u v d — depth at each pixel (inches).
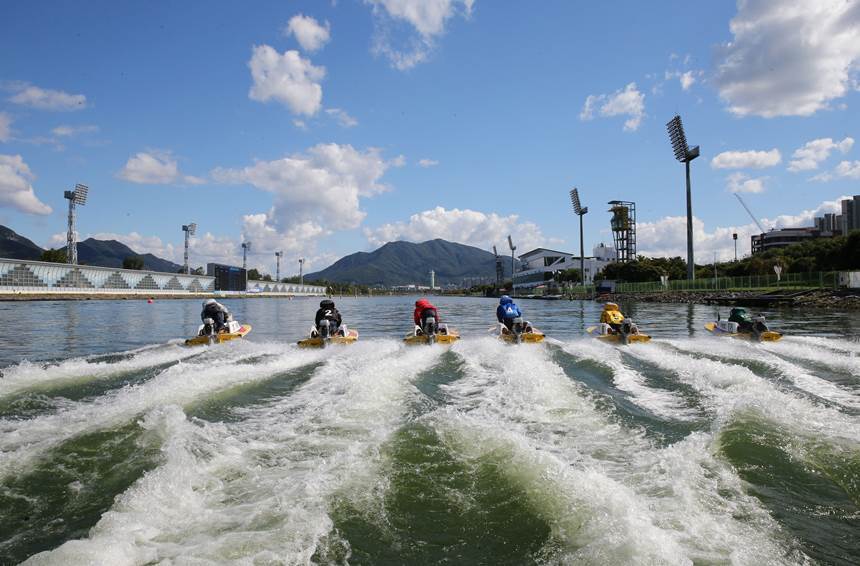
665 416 282.7
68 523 170.4
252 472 205.2
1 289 2662.4
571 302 2714.1
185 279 4365.2
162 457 219.0
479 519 168.6
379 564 144.9
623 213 4328.3
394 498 182.4
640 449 229.6
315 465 211.9
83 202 3452.3
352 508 175.5
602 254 5349.4
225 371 406.0
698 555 143.9
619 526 155.1
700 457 213.8
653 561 136.8
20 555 152.1
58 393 348.5
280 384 377.7
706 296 2100.1
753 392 322.7
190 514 169.9
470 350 561.3
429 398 332.5
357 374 392.2
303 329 999.0
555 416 282.4
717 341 621.9
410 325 1114.1
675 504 173.5
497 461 208.5
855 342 594.6
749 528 159.9
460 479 195.6
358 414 288.2
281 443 240.1
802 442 225.6
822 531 159.5
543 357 505.0
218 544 150.4
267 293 5639.8
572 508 168.9
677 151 2689.5
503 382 379.2
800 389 346.9
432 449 223.1
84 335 813.9
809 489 186.7
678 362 442.0
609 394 336.8
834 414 264.7
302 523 163.2
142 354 547.5
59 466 211.8
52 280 3038.9
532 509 171.8
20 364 459.8
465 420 258.1
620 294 3056.1
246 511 171.8
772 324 879.7
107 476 203.3
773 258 2972.4
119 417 270.1
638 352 528.1
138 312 1573.6
